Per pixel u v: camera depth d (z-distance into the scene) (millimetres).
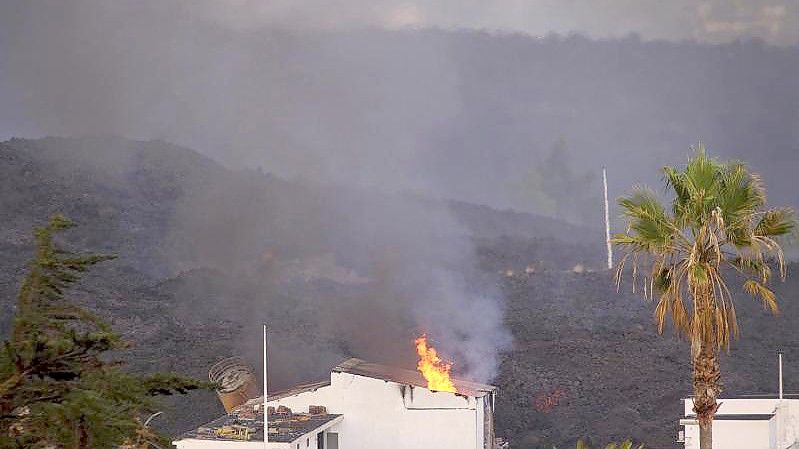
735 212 59250
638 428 147625
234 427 104250
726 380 167875
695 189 59188
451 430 113312
